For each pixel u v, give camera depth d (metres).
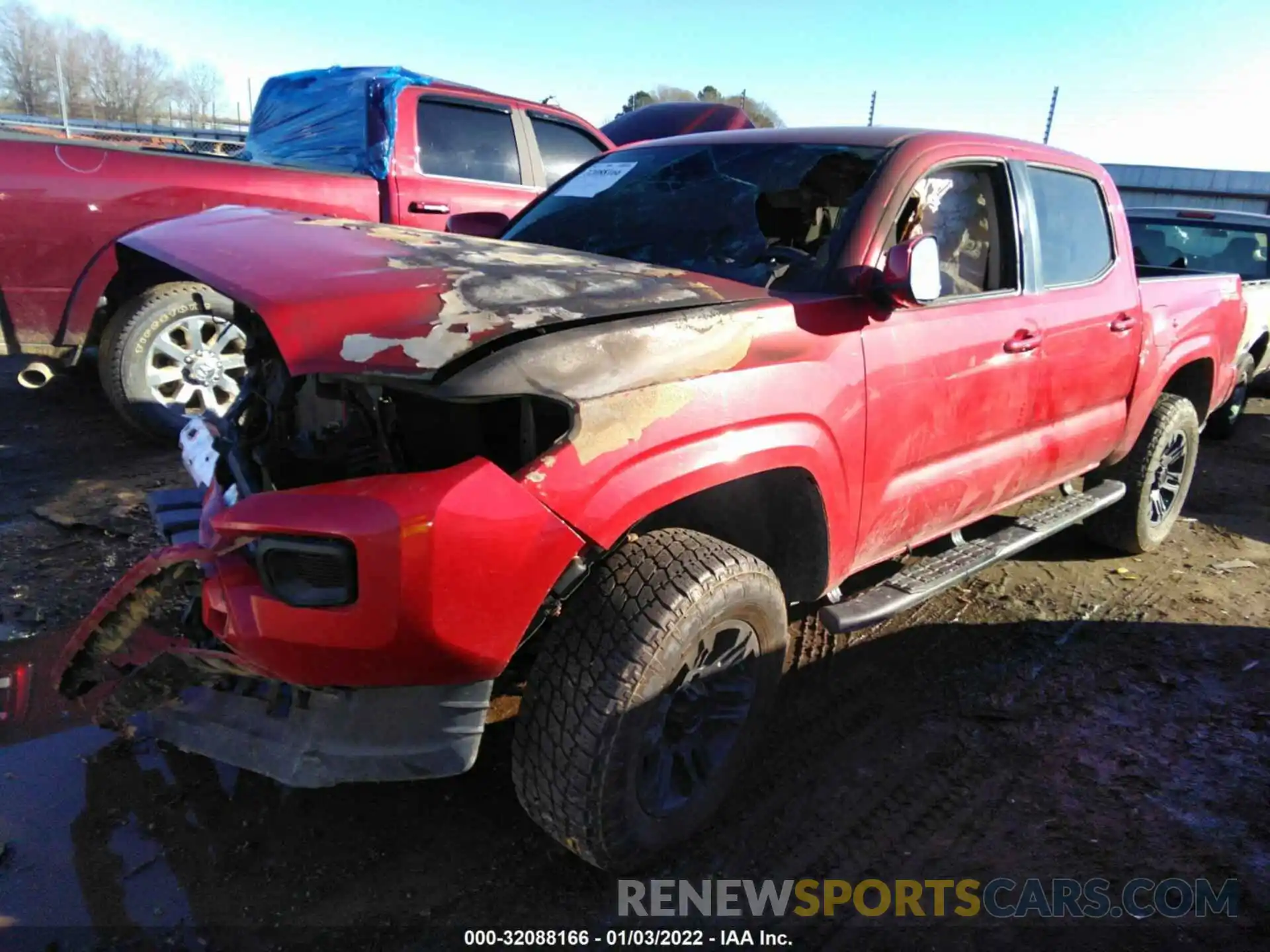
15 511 4.24
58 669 2.39
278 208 5.41
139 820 2.52
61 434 5.39
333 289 2.11
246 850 2.45
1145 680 3.63
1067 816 2.80
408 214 6.04
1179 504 5.04
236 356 5.33
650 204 3.43
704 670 2.43
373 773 2.01
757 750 3.01
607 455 2.08
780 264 2.89
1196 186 40.50
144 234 2.84
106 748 2.79
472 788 2.77
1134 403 4.28
